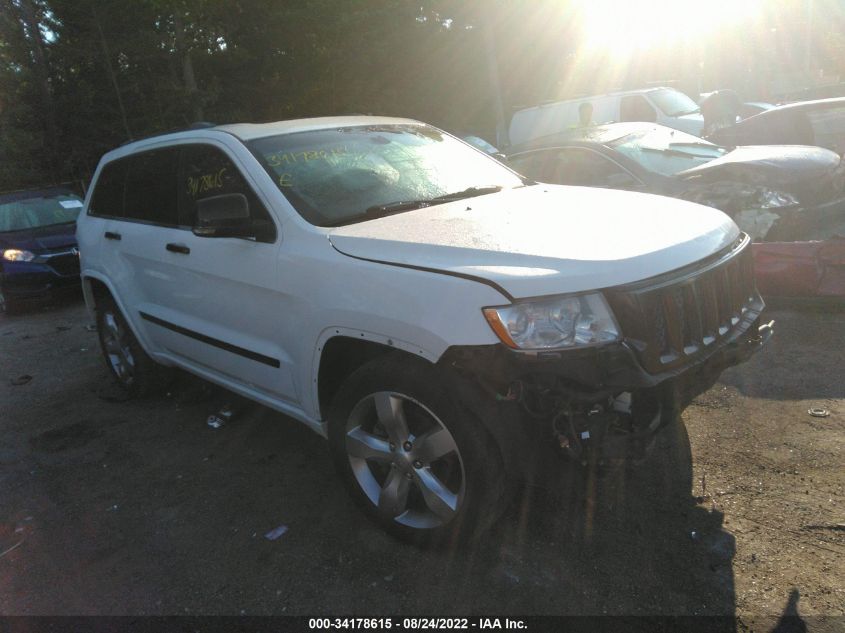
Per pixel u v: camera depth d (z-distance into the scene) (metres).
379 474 3.34
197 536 3.48
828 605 2.61
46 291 9.49
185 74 17.72
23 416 5.39
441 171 4.19
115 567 3.30
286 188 3.62
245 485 3.94
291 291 3.36
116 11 17.19
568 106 15.12
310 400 3.46
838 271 5.59
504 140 20.45
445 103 23.02
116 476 4.21
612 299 2.66
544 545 3.13
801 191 6.36
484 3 20.16
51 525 3.74
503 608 2.78
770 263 5.79
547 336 2.61
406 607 2.84
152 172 4.65
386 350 3.13
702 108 13.52
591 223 3.20
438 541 3.06
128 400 5.47
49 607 3.07
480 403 2.77
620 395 2.80
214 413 4.99
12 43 19.78
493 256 2.84
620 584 2.84
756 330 3.32
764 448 3.72
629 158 6.82
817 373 4.53
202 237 3.89
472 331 2.68
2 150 20.19
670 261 2.85
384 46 19.23
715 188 6.32
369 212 3.56
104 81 19.00
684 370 2.77
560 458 2.78
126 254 4.84
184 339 4.39
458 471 3.05
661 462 3.68
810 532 3.03
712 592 2.75
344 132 4.25
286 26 17.95
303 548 3.29
